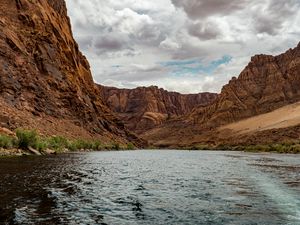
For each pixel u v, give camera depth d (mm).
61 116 119562
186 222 15508
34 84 114125
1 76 98562
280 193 23906
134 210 17875
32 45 129125
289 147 132250
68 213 16438
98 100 183875
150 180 31625
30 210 16547
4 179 26672
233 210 18047
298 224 15047
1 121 76000
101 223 14977
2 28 115875
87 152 90250
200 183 29641
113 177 33125
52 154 66000
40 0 156875
